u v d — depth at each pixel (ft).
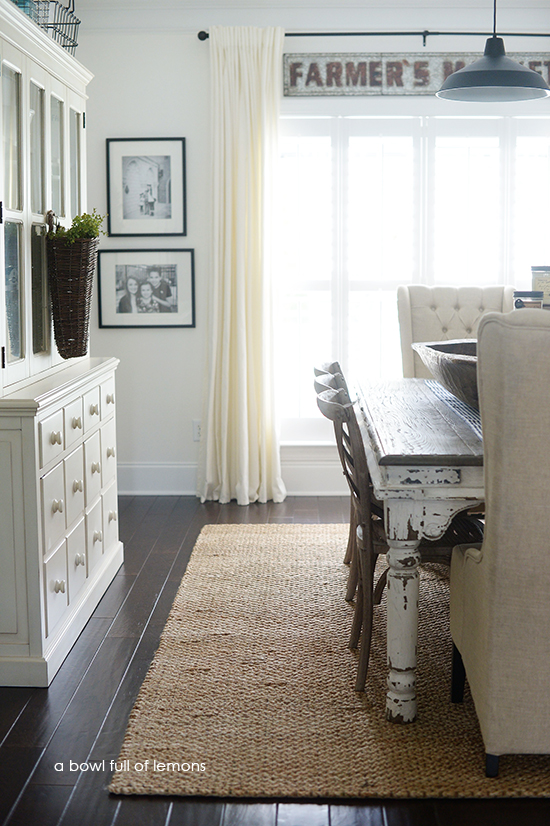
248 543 12.14
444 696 7.53
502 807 5.95
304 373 15.21
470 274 14.87
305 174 14.70
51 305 9.58
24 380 8.45
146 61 14.42
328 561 11.28
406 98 14.43
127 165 14.61
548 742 6.01
